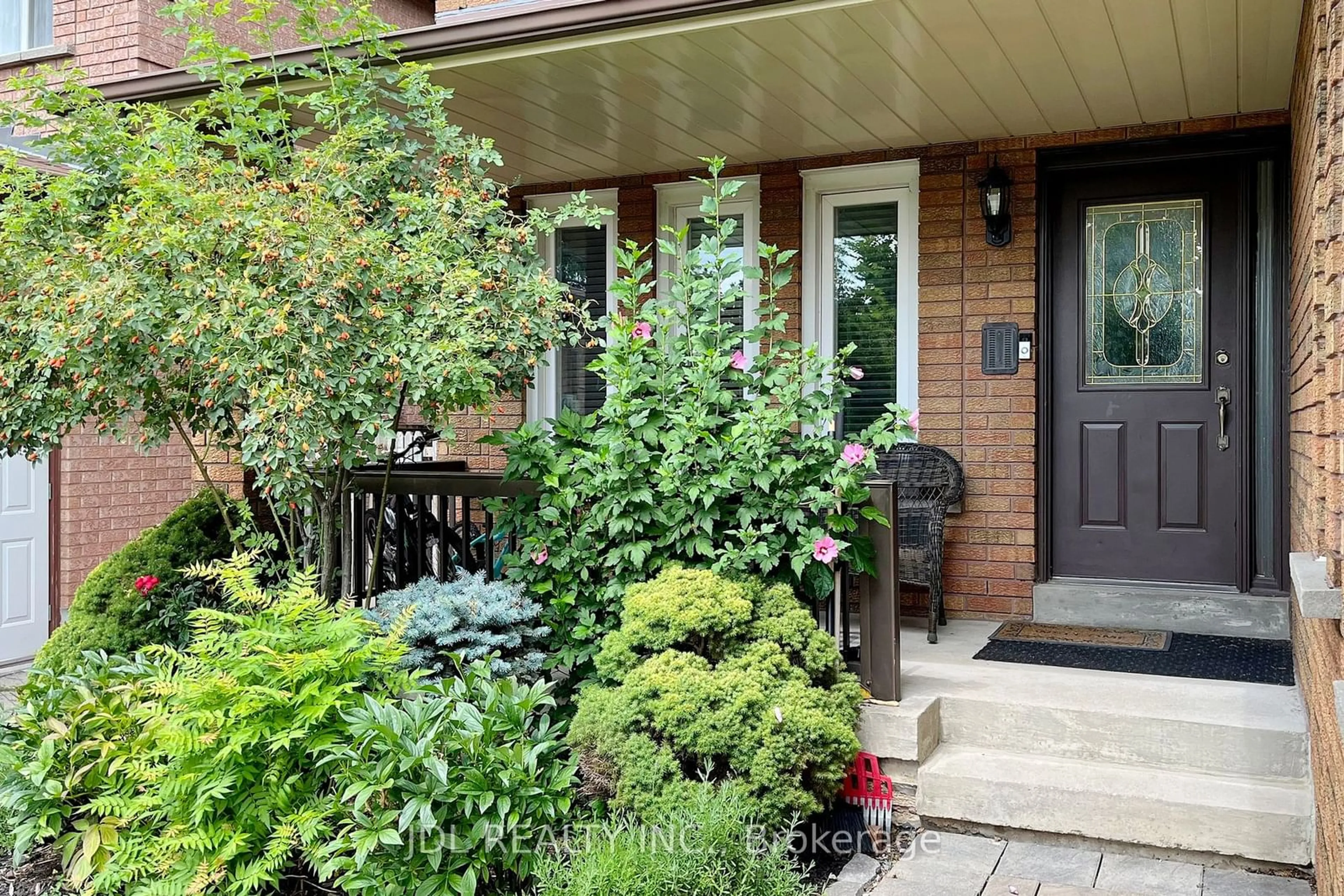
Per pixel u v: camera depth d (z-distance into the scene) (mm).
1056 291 5430
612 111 4973
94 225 4355
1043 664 4383
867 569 3816
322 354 3787
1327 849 2594
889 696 3830
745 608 3635
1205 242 5129
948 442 5512
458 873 2928
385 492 4586
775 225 5957
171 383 4176
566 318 6582
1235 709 3689
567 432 4301
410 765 2914
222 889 2998
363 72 4473
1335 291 2139
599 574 4172
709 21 3877
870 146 5590
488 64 4355
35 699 3752
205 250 3877
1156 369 5246
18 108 5062
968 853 3426
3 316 4055
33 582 6996
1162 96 4629
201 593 5109
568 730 3863
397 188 4504
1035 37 3943
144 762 3213
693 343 4191
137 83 4996
